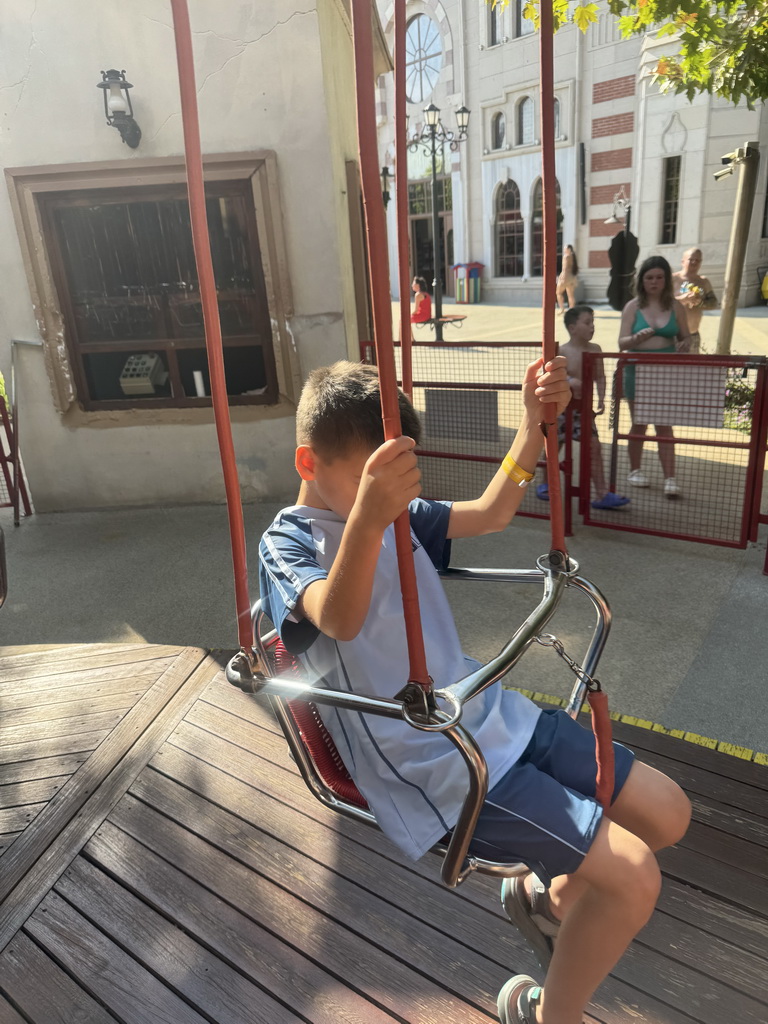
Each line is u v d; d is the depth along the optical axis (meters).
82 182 4.53
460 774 1.17
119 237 4.75
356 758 1.27
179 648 2.92
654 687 2.78
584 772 1.25
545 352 1.26
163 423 5.03
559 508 1.35
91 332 4.94
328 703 1.04
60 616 3.73
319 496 1.29
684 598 3.47
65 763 2.30
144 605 3.79
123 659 2.86
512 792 1.16
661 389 4.04
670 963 1.58
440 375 7.88
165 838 2.00
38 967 1.66
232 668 1.15
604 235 17.41
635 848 1.10
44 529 4.95
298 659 1.31
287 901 1.79
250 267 4.77
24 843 2.00
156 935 1.72
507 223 19.34
